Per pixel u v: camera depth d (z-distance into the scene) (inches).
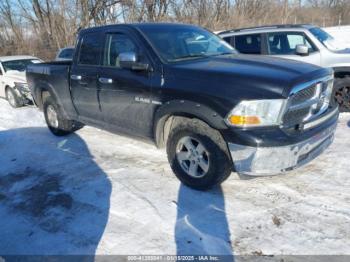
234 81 125.7
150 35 160.1
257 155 120.8
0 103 384.8
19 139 239.5
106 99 176.1
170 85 140.8
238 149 124.0
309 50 251.9
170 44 159.6
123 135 179.9
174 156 149.3
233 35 283.1
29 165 190.1
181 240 115.1
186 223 124.3
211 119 127.9
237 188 147.2
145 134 161.6
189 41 169.2
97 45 181.2
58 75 209.5
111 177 165.6
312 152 133.5
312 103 131.6
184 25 185.5
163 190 149.3
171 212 131.9
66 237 122.0
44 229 128.1
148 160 184.5
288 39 260.7
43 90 234.5
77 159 192.9
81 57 193.3
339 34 781.3
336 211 125.6
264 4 1066.1
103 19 810.8
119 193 149.3
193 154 142.9
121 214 133.1
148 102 151.3
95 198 146.8
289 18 1133.7
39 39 796.0
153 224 125.0
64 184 162.6
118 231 122.6
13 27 798.5
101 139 225.8
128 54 149.2
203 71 134.5
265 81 121.7
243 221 123.4
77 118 209.6
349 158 168.6
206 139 134.0
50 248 116.8
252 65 140.0
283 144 119.4
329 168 159.8
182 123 142.3
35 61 410.3
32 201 149.4
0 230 130.2
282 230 117.1
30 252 115.6
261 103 119.3
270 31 267.4
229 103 123.3
